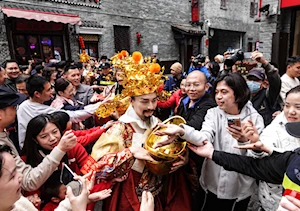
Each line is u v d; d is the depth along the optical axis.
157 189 1.43
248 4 13.90
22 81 2.48
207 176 1.49
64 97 2.37
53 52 6.94
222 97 1.36
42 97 1.99
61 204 1.01
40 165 1.22
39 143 1.39
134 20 9.15
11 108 1.30
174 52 11.02
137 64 1.32
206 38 11.56
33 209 1.01
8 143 1.28
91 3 7.69
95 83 4.18
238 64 2.67
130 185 1.31
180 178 1.48
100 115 1.57
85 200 0.99
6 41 5.82
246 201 1.54
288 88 2.41
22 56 6.30
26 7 6.08
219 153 1.20
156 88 1.34
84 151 1.53
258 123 1.43
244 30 13.95
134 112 1.38
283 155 1.06
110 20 8.33
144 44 9.66
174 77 3.96
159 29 10.19
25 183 1.20
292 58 2.44
